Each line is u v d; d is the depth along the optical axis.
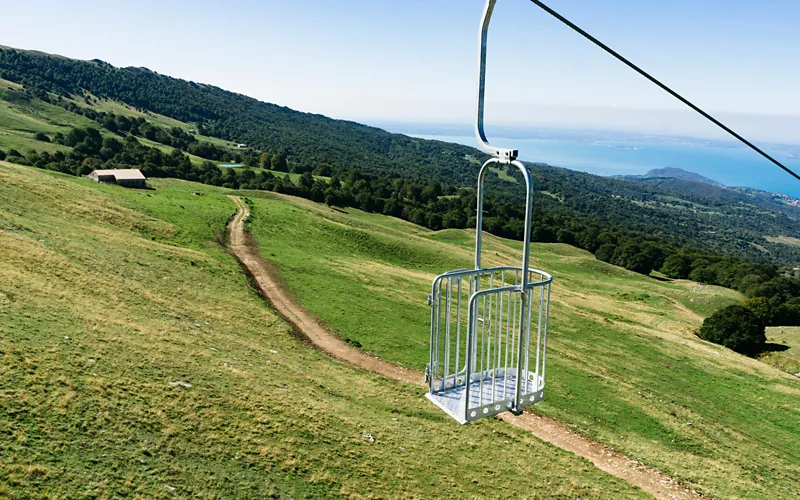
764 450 31.73
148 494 13.39
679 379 42.41
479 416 7.22
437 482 19.55
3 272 24.05
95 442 14.59
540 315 7.70
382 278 54.81
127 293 29.25
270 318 36.16
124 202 54.97
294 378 26.39
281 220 70.00
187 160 131.62
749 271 114.88
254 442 18.20
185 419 17.84
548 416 29.95
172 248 44.16
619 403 33.41
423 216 133.50
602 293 86.62
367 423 23.31
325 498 16.44
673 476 25.09
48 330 19.98
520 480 21.34
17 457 12.66
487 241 119.50
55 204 43.28
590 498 21.19
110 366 19.27
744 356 58.28
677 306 82.50
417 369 33.16
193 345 25.14
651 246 138.75
